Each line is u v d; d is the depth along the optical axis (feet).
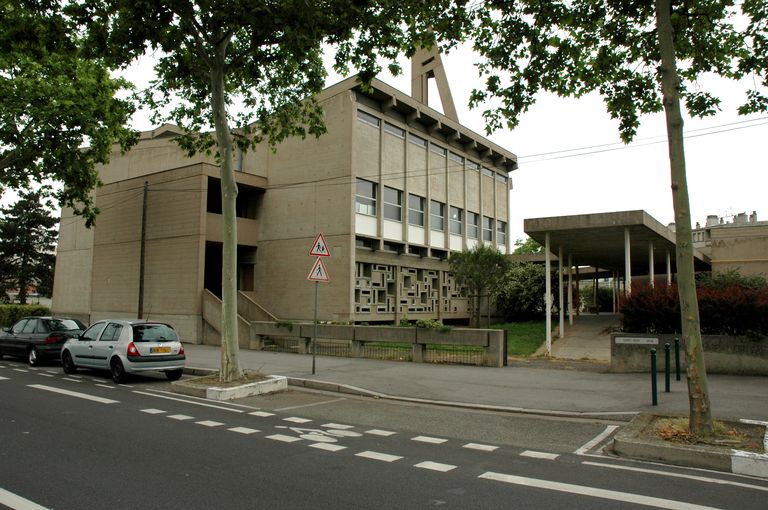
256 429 27.12
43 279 161.07
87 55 38.50
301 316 84.53
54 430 26.20
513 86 34.81
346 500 16.53
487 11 32.91
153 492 17.13
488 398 35.42
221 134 41.11
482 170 119.03
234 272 41.04
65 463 20.42
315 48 41.32
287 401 36.14
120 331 45.27
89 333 48.42
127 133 71.41
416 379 43.16
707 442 22.12
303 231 85.61
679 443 22.12
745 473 19.92
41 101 64.54
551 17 32.40
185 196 84.33
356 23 36.11
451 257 89.81
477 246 89.81
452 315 105.09
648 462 21.47
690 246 23.97
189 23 37.22
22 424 27.55
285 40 37.17
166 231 86.22
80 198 73.41
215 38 38.78
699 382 23.17
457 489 17.71
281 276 87.51
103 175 112.98
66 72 65.51
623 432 24.17
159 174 88.63
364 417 30.68
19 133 66.95
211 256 98.02
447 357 53.72
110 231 96.58
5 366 55.47
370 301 85.56
